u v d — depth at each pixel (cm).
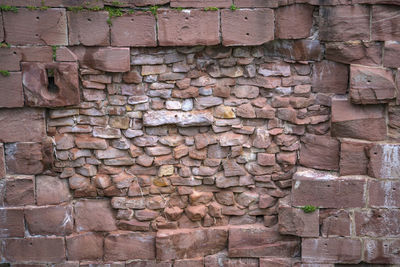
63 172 428
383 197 418
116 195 435
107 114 424
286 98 428
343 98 416
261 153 436
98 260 439
